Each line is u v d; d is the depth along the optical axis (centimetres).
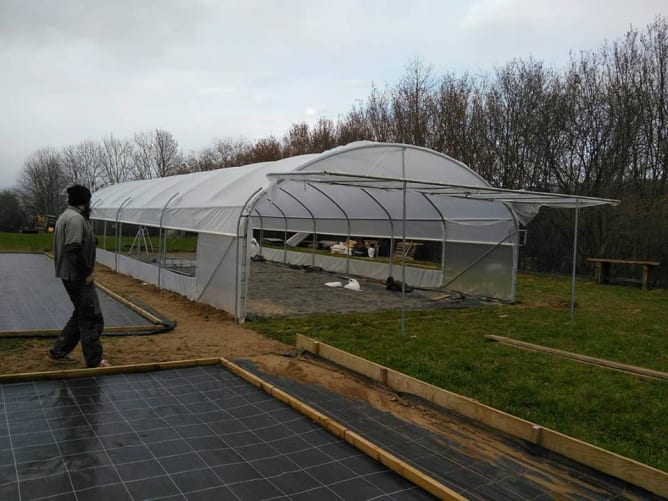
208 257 951
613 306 1124
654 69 1748
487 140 2198
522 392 509
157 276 1206
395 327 809
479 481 337
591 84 1889
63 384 476
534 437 380
